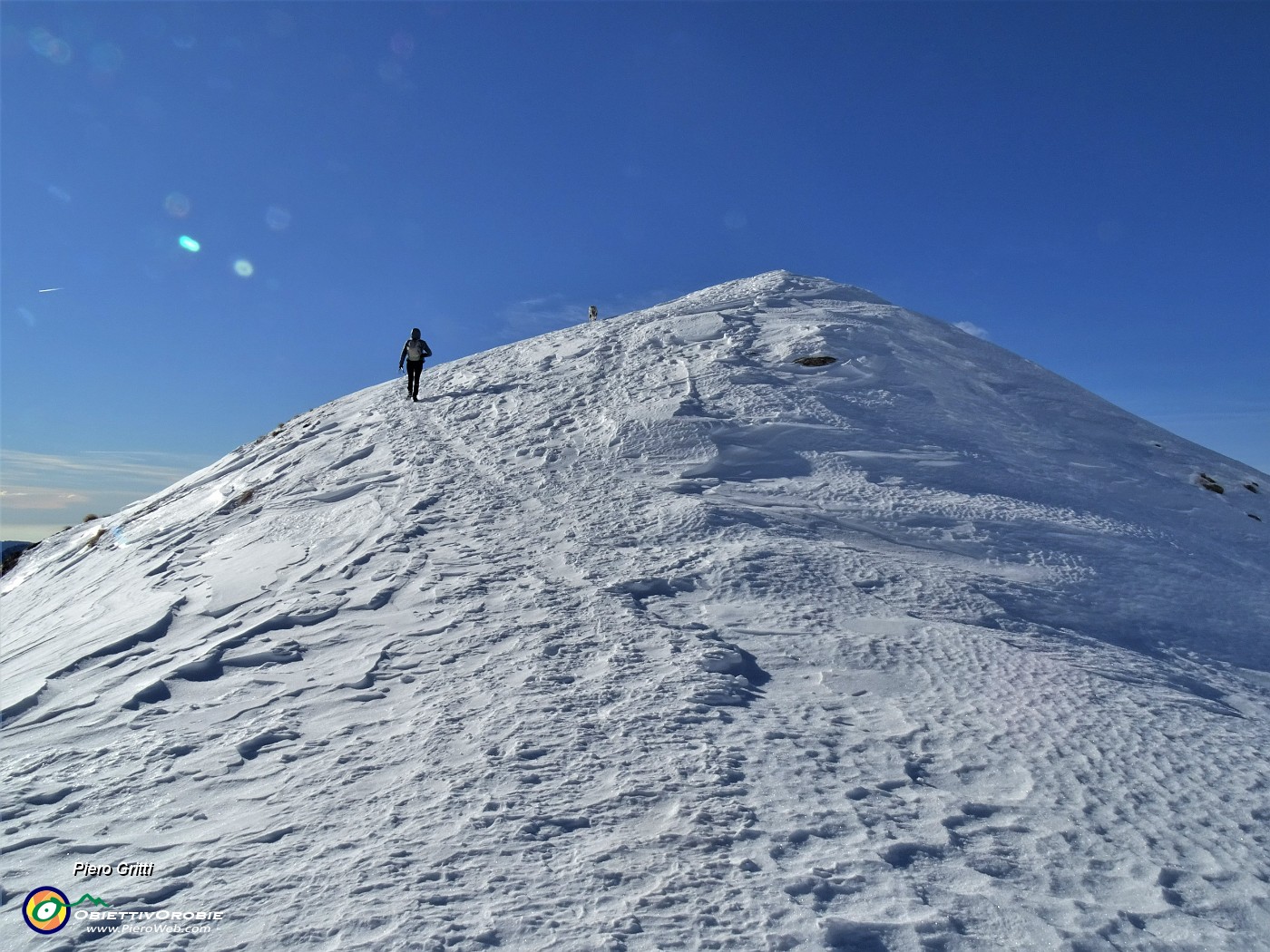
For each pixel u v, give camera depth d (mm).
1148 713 6688
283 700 7012
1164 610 9883
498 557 10297
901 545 11086
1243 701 7652
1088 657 8031
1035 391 19203
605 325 23141
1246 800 5301
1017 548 11242
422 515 12125
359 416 19828
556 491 12828
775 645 7805
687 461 13664
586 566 9867
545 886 4117
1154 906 4125
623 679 6887
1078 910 4043
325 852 4543
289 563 10992
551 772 5328
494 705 6410
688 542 10594
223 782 5625
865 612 8711
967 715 6434
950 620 8680
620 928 3762
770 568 9711
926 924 3842
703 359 18312
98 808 5414
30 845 4953
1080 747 5953
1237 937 3898
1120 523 12867
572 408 16781
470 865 4312
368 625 8555
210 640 8742
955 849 4566
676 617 8461
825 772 5402
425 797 5078
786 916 3859
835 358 18172
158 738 6527
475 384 20391
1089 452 16281
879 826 4738
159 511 18984
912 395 16938
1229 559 12586
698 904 3947
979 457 14578
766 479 13219
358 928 3814
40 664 9430
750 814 4801
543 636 7867
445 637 7977
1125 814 5055
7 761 6461
